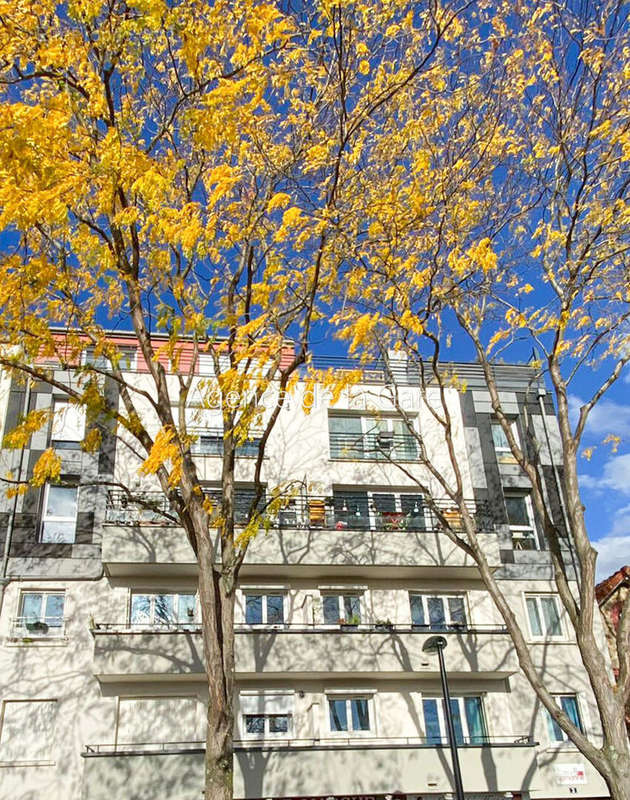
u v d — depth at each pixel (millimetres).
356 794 17266
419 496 22797
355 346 12086
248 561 19672
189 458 11297
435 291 13562
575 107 12914
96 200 11117
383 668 19047
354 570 20438
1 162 8852
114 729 17969
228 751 9797
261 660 18609
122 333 23281
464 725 19828
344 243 12031
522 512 23328
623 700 11273
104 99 10172
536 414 24562
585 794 19359
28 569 19391
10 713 17891
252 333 11297
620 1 12289
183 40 9711
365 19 10266
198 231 9883
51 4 9680
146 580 19828
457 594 21469
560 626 21594
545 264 13688
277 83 10859
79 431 21297
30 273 10289
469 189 13578
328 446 22734
